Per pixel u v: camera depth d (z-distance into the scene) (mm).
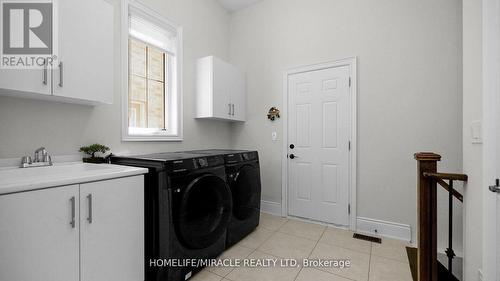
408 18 2268
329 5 2686
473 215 1389
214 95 2697
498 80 1182
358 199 2525
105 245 1242
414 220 2256
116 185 1298
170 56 2578
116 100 1982
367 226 2465
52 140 1592
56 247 1050
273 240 2289
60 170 1511
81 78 1484
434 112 2164
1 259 899
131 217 1381
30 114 1487
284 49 2998
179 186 1571
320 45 2740
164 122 2568
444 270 1807
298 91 2898
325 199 2725
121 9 1999
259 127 3197
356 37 2523
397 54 2316
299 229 2570
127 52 2047
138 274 1419
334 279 1658
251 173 2416
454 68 2084
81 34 1481
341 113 2621
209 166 1856
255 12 3232
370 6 2451
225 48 3365
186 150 2693
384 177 2389
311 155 2814
